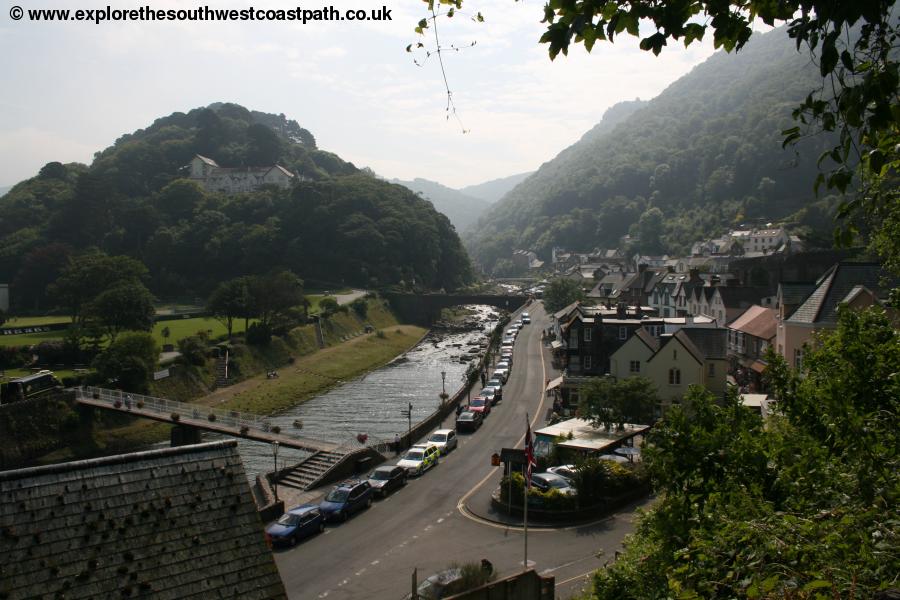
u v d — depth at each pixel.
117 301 80.94
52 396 58.81
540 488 37.22
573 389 60.41
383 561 30.67
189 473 13.95
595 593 18.02
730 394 14.85
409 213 187.62
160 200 183.75
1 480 11.99
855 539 8.39
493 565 29.36
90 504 12.60
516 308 152.38
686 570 9.68
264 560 13.69
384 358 111.50
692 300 92.88
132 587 12.16
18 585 11.34
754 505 10.06
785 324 44.59
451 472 44.53
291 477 44.88
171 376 75.81
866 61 7.07
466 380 74.69
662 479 12.88
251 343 95.81
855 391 13.30
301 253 165.50
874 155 7.51
